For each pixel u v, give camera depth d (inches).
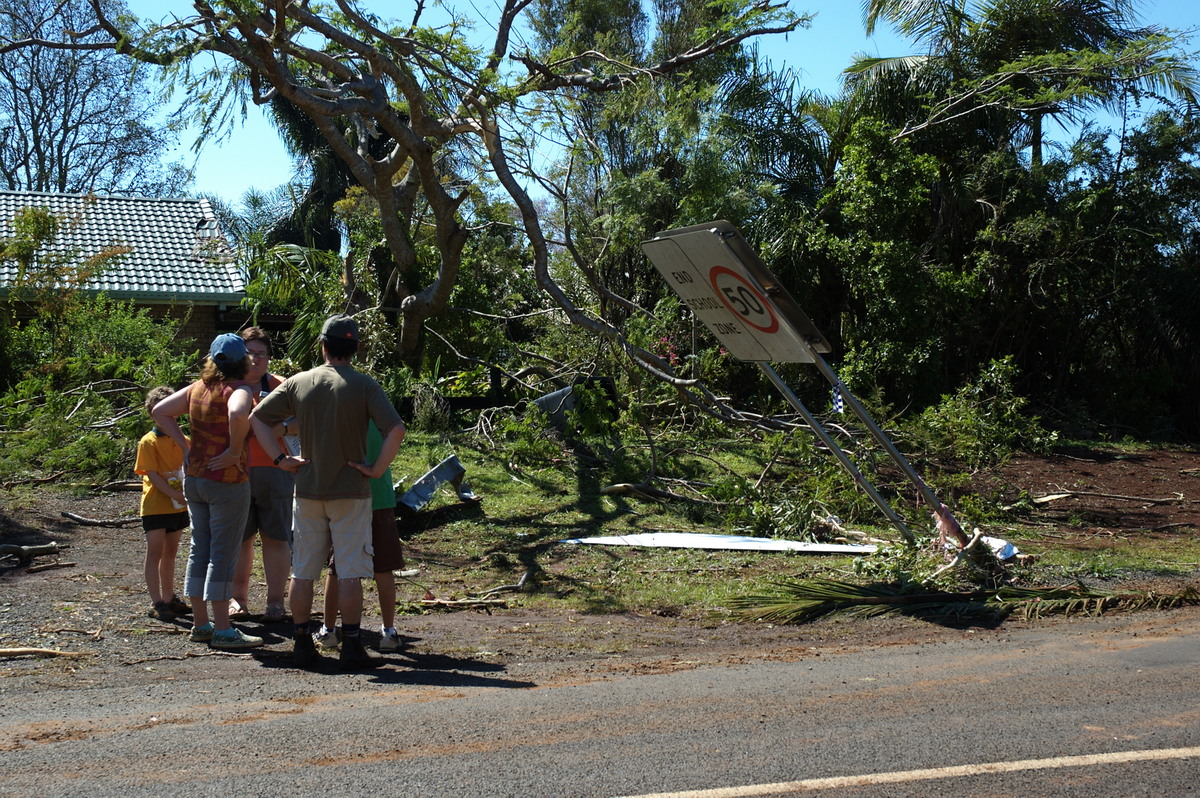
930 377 702.5
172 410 223.3
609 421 525.3
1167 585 304.3
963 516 441.4
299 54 515.5
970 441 543.2
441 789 135.7
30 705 177.8
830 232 737.0
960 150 781.3
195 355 572.4
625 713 171.9
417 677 200.8
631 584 308.8
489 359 690.2
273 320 864.9
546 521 407.2
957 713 171.6
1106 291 781.3
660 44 952.9
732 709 174.6
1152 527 454.6
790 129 768.9
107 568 309.1
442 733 160.4
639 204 702.5
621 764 145.5
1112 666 205.5
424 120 550.9
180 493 250.4
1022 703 177.8
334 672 204.7
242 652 220.1
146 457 249.3
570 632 249.8
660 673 205.0
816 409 706.8
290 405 203.9
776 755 149.4
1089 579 315.9
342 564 205.2
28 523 367.6
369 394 201.9
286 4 461.7
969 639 239.8
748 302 299.3
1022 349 787.4
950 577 292.5
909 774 141.3
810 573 321.7
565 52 590.2
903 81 788.0
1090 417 795.4
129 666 207.6
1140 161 797.2
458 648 228.8
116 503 412.8
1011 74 725.9
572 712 172.9
